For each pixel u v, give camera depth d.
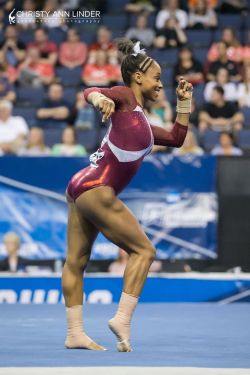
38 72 34.91
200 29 37.22
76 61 35.50
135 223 13.15
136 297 13.05
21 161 23.41
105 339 14.94
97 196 12.98
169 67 34.59
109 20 37.97
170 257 23.53
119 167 13.04
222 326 17.41
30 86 34.66
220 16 38.00
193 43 36.66
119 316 12.99
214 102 31.16
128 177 13.18
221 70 32.94
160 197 23.41
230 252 23.58
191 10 37.50
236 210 23.50
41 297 23.20
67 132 28.55
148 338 15.11
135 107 13.14
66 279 13.54
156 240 23.47
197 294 23.44
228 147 28.39
